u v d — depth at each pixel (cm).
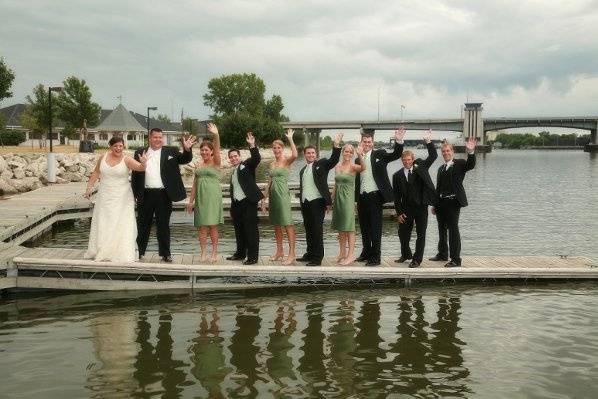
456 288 824
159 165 812
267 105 11419
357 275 829
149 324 641
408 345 574
